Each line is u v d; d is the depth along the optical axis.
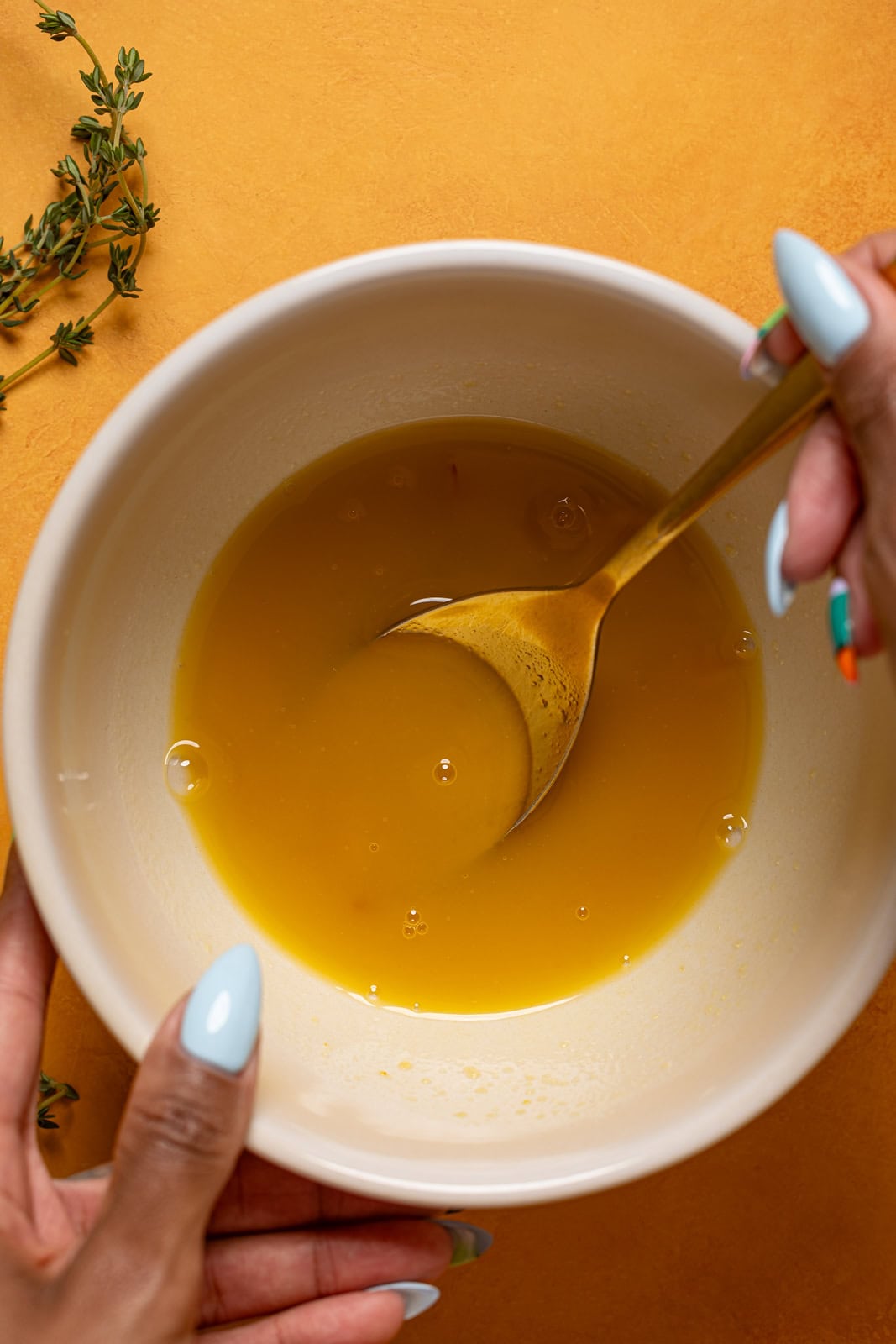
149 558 0.37
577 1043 0.39
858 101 0.43
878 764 0.35
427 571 0.41
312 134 0.42
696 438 0.38
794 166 0.42
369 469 0.40
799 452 0.33
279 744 0.40
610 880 0.40
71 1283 0.32
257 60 0.42
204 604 0.40
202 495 0.38
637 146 0.42
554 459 0.40
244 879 0.40
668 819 0.41
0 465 0.42
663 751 0.41
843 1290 0.42
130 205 0.41
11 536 0.41
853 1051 0.43
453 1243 0.38
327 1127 0.33
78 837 0.34
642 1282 0.42
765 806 0.40
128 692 0.38
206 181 0.42
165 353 0.42
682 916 0.40
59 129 0.42
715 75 0.43
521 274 0.34
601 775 0.41
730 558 0.40
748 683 0.40
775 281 0.42
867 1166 0.43
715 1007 0.37
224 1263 0.37
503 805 0.41
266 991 0.39
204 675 0.40
